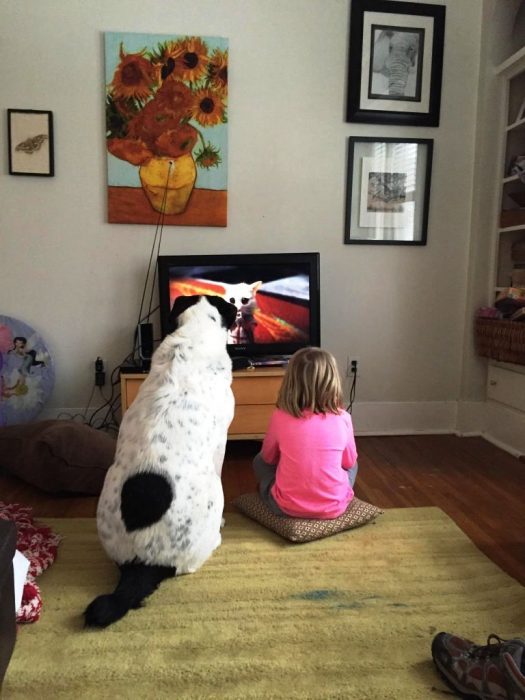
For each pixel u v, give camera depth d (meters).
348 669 1.30
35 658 1.32
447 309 3.41
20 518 2.03
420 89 3.19
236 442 3.18
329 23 3.10
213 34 3.04
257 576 1.70
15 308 3.10
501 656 1.17
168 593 1.60
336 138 3.19
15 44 2.92
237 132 3.12
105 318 3.15
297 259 3.02
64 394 3.19
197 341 1.78
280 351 3.05
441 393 3.46
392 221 3.29
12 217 3.03
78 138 3.01
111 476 1.56
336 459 1.95
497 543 1.98
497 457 2.98
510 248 3.30
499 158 3.24
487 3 3.13
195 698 1.20
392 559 1.82
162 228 3.12
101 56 2.98
